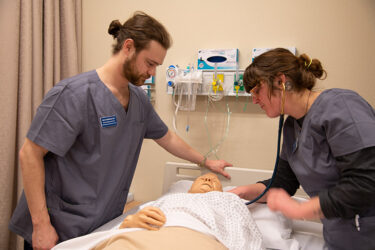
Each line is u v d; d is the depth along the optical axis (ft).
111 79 4.02
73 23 6.68
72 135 3.77
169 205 4.04
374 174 2.57
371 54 5.38
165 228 3.51
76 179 4.00
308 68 3.28
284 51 3.36
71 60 6.63
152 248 3.00
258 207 4.83
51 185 4.04
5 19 5.57
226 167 5.71
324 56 5.61
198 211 3.84
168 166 6.05
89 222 4.02
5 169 5.57
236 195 4.34
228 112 6.25
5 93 5.57
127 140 4.25
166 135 5.35
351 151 2.72
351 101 2.90
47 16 6.16
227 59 5.98
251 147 6.16
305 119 3.29
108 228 4.10
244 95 5.92
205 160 5.67
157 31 3.65
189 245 3.09
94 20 7.13
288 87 3.22
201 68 6.16
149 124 4.99
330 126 2.90
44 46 6.21
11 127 5.62
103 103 3.94
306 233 4.85
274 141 6.02
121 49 3.82
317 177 3.31
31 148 3.67
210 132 6.40
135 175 7.07
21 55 5.78
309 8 5.65
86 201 4.02
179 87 6.24
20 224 4.17
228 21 6.13
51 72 6.28
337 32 5.53
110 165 4.16
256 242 3.97
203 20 6.30
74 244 3.61
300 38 5.72
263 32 5.92
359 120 2.74
